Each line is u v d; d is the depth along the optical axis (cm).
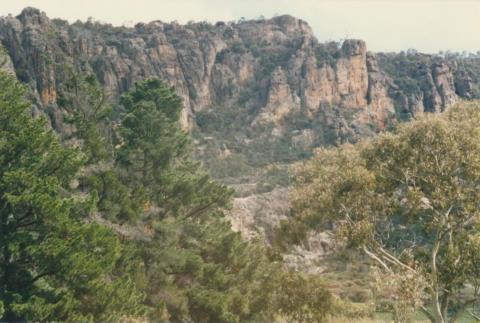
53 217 2586
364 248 3294
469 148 3164
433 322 3209
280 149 16975
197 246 4309
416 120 3350
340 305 4272
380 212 3378
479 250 2975
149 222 4197
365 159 3462
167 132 4909
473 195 3172
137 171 4594
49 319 2472
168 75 18188
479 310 3912
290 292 4100
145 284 3512
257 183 12850
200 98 18875
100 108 4269
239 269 4312
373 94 19588
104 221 3494
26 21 13588
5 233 2634
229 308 4025
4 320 2489
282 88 19200
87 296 2747
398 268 3216
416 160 3278
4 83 2977
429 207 3369
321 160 3734
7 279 2620
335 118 18150
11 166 2745
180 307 3769
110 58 16238
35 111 9144
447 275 3162
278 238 4234
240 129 18062
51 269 2566
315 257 6688
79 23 18962
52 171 2822
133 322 3231
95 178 3603
